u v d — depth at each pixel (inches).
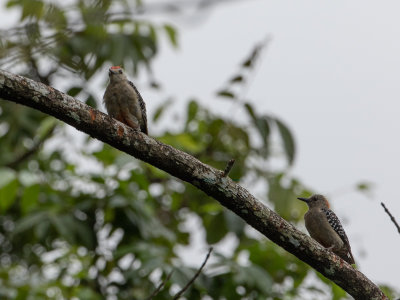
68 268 529.3
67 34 332.8
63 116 279.3
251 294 458.6
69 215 498.3
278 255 472.4
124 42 498.0
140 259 467.2
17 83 265.9
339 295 448.5
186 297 445.7
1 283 473.7
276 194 518.0
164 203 617.6
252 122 512.4
